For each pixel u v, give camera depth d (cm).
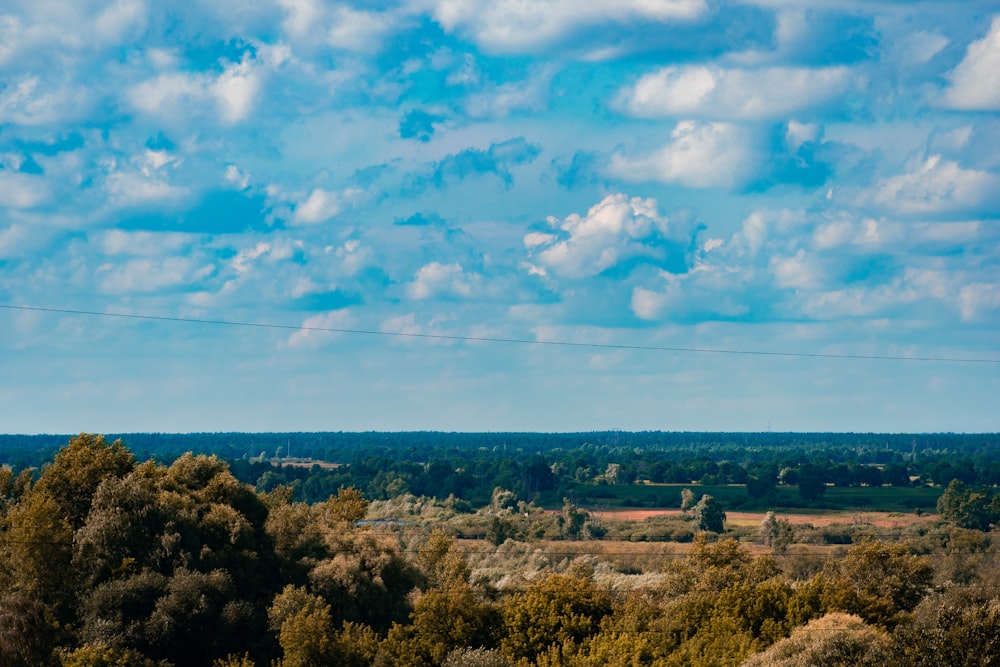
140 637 9462
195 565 10669
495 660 8938
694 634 10025
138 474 11931
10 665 8206
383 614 11412
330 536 12362
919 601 11344
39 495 10850
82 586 10138
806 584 10756
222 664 9162
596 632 10031
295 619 9281
